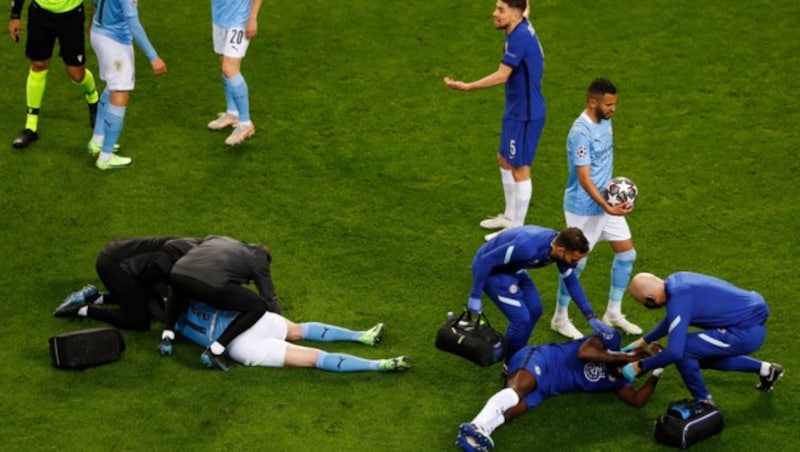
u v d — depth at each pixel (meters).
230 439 33.22
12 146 46.94
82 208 43.75
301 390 35.22
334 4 57.88
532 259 34.34
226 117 48.72
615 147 48.03
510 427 33.97
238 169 46.38
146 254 36.94
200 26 56.12
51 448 32.69
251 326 35.88
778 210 44.16
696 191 45.38
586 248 33.78
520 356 34.34
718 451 33.16
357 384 35.56
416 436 33.56
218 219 43.41
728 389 35.62
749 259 41.50
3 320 37.88
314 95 51.31
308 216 43.81
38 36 45.41
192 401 34.59
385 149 47.94
